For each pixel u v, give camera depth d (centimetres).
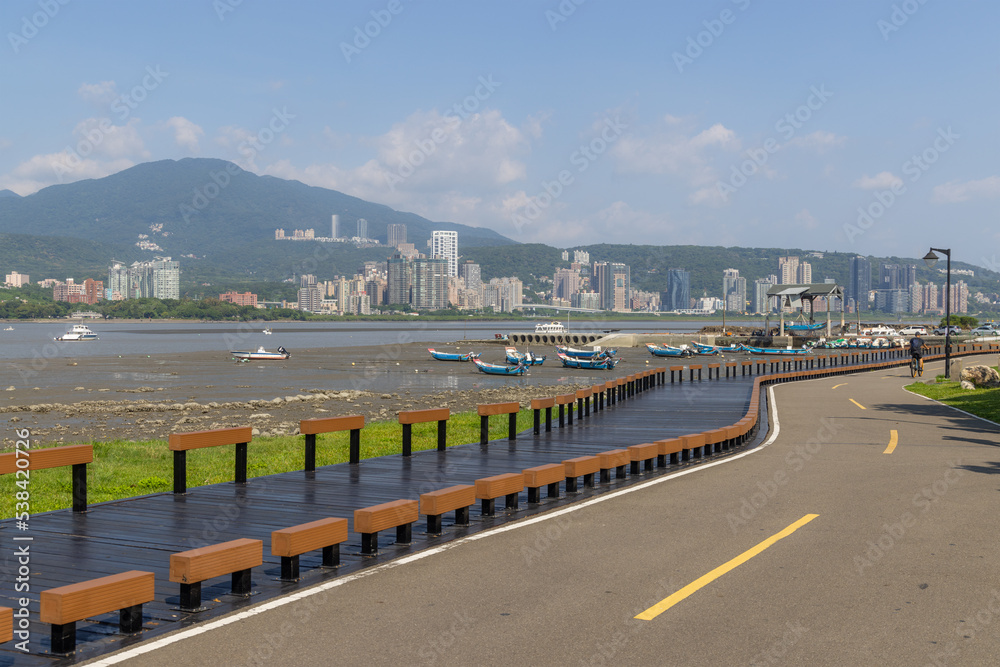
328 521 841
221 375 6938
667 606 712
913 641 625
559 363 9612
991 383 3812
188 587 705
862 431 2241
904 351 8919
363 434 2362
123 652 609
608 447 1862
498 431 2359
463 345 13625
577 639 631
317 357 10169
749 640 628
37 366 7906
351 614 694
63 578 791
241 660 589
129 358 9394
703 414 2739
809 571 823
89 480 1587
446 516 1128
